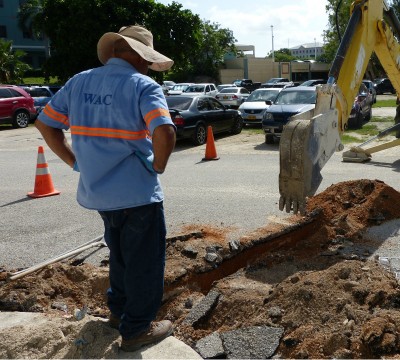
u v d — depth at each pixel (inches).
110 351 128.2
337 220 250.5
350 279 164.6
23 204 330.6
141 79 119.2
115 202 119.3
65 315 161.2
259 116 776.9
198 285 195.8
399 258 206.2
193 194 340.8
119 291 134.8
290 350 135.9
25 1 2187.5
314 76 2591.0
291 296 156.3
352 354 129.1
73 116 124.0
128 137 118.9
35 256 228.1
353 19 243.1
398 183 354.3
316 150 195.5
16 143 698.8
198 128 613.9
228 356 134.3
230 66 2568.9
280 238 235.6
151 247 124.3
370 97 828.6
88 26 1214.9
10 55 1529.3
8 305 165.9
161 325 136.9
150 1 1274.6
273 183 368.8
